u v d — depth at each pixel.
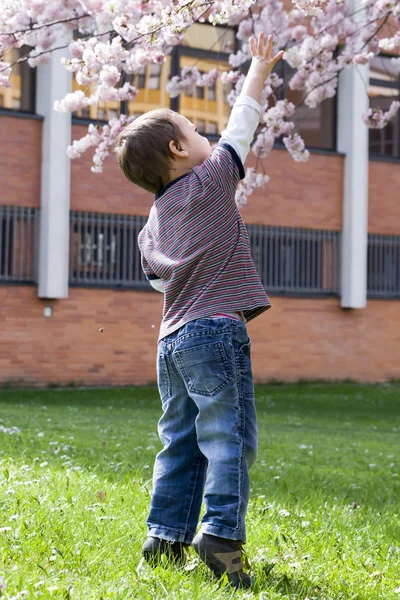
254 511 6.22
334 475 10.12
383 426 17.83
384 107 28.80
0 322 23.44
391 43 13.60
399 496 8.73
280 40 14.63
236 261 4.33
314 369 28.03
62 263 23.81
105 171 24.78
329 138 28.47
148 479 7.74
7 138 23.55
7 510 5.19
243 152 4.46
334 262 28.41
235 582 4.09
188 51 25.64
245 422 4.23
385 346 29.27
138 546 4.68
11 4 10.80
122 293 25.08
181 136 4.50
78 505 5.58
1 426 12.34
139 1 10.41
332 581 4.38
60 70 23.70
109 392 22.89
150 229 4.60
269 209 27.17
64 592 3.54
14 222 23.67
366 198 28.44
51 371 24.08
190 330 4.23
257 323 27.19
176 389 4.43
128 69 11.88
